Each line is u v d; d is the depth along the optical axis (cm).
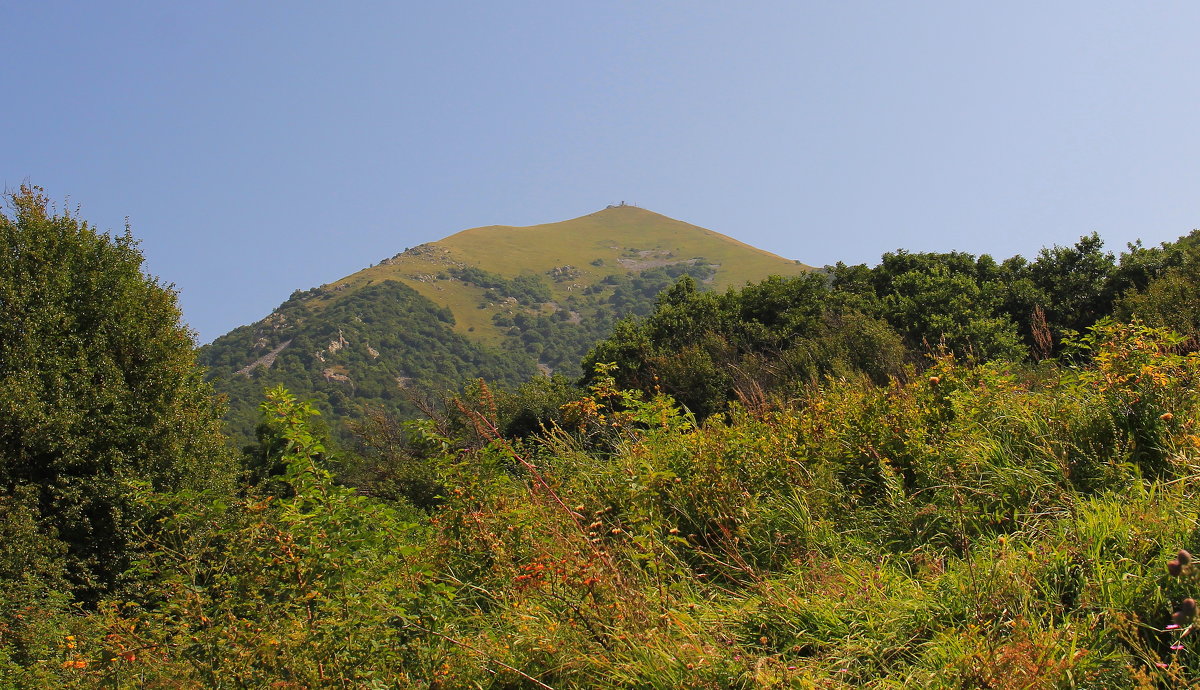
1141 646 292
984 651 283
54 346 1527
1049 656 277
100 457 1452
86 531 1396
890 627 331
